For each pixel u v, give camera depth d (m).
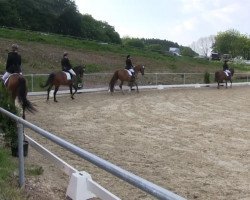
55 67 28.17
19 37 34.16
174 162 7.29
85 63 30.91
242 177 6.41
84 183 4.74
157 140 9.31
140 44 62.03
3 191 4.86
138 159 7.48
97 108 15.33
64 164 5.36
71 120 12.26
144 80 29.78
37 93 19.86
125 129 10.80
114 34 62.16
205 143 9.00
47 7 52.47
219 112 14.70
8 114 5.57
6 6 44.97
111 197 4.10
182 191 5.65
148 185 2.35
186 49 76.06
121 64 33.94
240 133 10.30
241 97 21.28
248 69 49.00
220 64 48.53
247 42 80.25
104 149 8.31
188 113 14.29
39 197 4.99
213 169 6.86
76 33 52.44
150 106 16.28
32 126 4.50
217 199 5.34
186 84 28.23
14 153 6.80
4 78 11.25
